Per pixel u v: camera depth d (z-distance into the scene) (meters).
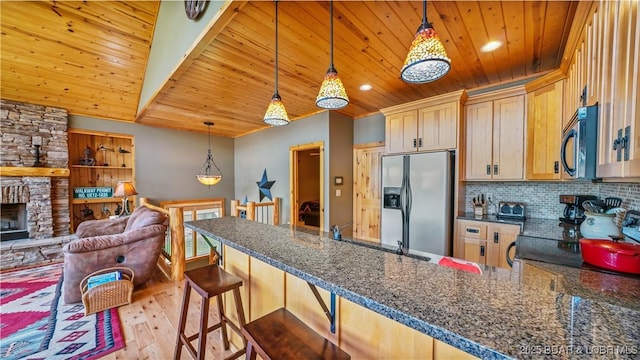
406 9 1.72
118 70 3.57
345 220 4.36
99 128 4.39
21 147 3.67
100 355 1.82
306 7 1.68
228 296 1.99
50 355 1.81
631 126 0.88
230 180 6.22
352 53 2.28
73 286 2.51
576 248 1.70
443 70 1.42
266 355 0.94
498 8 1.71
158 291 2.83
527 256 1.56
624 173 0.93
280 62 2.41
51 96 3.75
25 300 2.61
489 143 2.86
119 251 2.68
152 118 4.50
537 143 2.44
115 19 2.91
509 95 2.72
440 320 0.55
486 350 0.46
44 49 3.04
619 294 1.05
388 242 3.35
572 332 0.49
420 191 3.04
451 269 0.86
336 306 1.18
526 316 0.56
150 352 1.86
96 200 4.51
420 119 3.20
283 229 1.60
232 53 2.23
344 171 4.35
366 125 4.38
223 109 3.94
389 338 0.99
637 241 1.40
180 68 2.49
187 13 2.23
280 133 4.96
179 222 3.12
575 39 1.73
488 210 3.15
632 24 0.89
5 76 3.27
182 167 5.42
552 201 2.75
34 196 3.74
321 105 1.86
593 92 1.36
